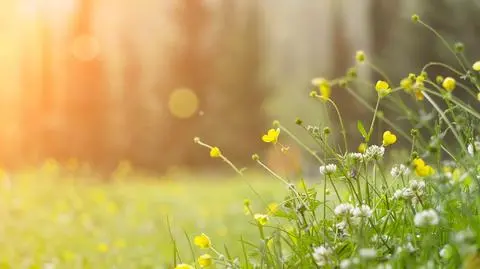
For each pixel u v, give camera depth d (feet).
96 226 34.73
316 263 9.85
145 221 36.35
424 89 10.67
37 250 25.57
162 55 135.85
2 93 136.87
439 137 10.10
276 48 156.25
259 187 51.65
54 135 131.03
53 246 26.84
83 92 133.80
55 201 45.37
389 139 10.71
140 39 139.13
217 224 33.76
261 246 10.71
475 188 10.19
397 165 11.08
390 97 10.96
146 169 126.31
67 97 133.28
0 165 130.52
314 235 10.93
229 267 11.12
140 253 24.64
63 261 22.82
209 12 138.92
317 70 160.76
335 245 10.19
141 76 134.41
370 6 90.48
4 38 144.87
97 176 66.90
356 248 9.77
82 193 50.42
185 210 41.65
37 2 146.82
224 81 133.90
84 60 135.64
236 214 37.91
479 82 11.79
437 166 10.11
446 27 83.87
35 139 132.77
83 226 34.30
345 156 10.81
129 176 76.59
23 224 34.73
